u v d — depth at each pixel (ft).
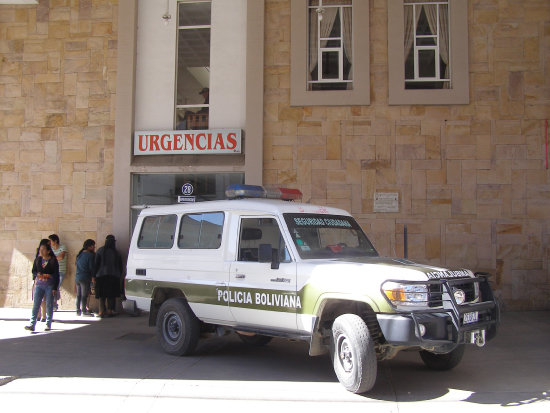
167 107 42.50
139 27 43.01
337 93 39.45
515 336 29.40
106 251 38.34
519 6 38.83
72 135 42.39
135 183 41.93
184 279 24.93
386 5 39.93
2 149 42.93
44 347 28.02
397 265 19.52
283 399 18.47
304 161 39.52
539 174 37.78
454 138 38.45
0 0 42.88
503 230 37.65
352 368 18.13
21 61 43.16
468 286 19.61
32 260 41.96
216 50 42.22
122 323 36.06
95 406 18.08
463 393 18.86
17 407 18.01
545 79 38.29
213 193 41.32
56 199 42.16
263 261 20.95
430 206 38.22
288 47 40.60
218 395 19.02
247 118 40.04
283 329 21.12
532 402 17.84
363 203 38.73
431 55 40.04
